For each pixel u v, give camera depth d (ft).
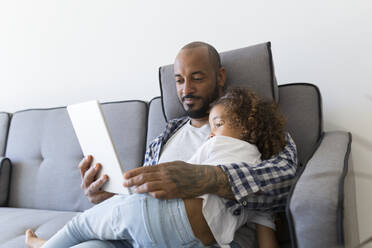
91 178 2.80
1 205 4.85
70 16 5.94
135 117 4.45
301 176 2.16
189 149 3.35
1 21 6.56
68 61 5.95
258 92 3.37
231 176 2.33
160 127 4.18
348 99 4.07
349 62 4.07
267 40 4.52
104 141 2.56
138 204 2.22
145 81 5.33
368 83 3.97
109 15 5.62
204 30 4.93
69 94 5.94
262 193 2.39
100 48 5.69
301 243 1.88
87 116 2.69
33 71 6.25
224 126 2.81
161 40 5.22
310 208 1.86
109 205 2.40
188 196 2.22
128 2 5.47
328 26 4.18
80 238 2.49
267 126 2.81
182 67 3.34
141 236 2.19
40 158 4.96
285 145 2.88
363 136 3.98
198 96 3.33
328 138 3.22
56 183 4.66
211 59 3.35
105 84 5.64
